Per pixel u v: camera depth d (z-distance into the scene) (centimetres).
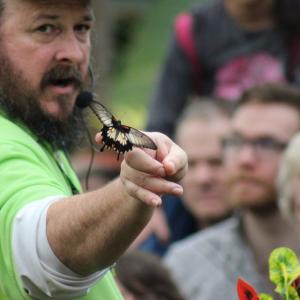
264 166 1084
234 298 1066
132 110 2084
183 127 1247
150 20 2175
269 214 1077
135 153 557
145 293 952
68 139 715
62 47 687
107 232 570
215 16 1251
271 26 1223
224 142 1113
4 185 608
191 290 1083
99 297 665
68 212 578
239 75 1237
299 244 1069
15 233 589
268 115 1099
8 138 640
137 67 2142
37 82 686
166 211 1279
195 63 1266
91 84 730
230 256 1083
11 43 686
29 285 595
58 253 580
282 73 1218
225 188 1220
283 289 620
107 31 2161
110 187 575
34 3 681
